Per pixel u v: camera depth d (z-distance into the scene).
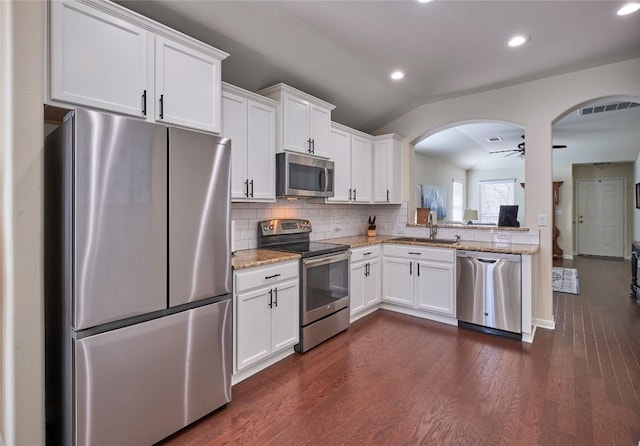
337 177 3.77
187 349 1.86
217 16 2.31
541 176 3.49
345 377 2.44
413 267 3.73
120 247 1.59
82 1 1.64
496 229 3.75
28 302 1.50
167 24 2.30
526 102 3.58
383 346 2.99
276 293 2.60
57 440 1.63
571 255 8.08
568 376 2.43
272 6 2.31
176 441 1.79
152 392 1.71
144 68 1.88
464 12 2.38
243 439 1.80
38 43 1.51
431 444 1.75
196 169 1.88
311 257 2.92
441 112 4.15
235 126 2.61
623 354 2.79
